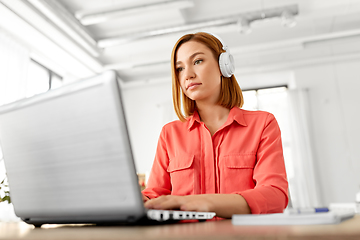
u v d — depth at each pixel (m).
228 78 1.03
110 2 4.04
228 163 0.90
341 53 5.61
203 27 4.23
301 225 0.37
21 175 0.55
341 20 4.71
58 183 0.49
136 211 0.43
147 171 6.20
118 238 0.30
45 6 3.64
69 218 0.50
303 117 5.59
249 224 0.40
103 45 4.64
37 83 5.11
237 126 0.95
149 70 6.11
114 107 0.42
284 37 5.09
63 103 0.47
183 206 0.55
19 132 0.54
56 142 0.48
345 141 5.45
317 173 5.37
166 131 1.07
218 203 0.57
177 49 0.99
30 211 0.55
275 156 0.85
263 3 4.13
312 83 5.77
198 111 1.04
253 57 5.64
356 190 5.22
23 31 4.12
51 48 4.66
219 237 0.27
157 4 3.76
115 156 0.43
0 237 0.34
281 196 0.69
